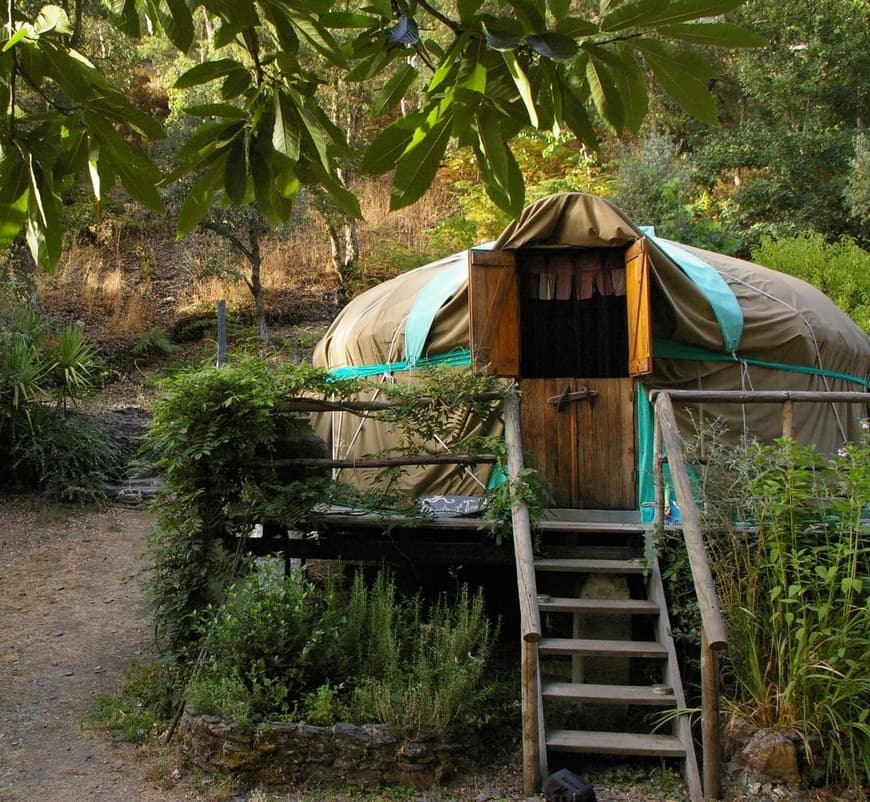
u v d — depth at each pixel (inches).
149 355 605.3
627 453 249.4
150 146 557.3
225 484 235.0
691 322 251.4
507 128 96.3
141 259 744.3
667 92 86.8
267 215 106.5
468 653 204.7
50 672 255.6
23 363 419.8
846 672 182.4
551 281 258.7
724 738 187.5
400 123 88.3
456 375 237.8
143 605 311.1
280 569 237.5
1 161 99.9
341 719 191.8
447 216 768.3
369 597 245.6
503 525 223.9
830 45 657.0
